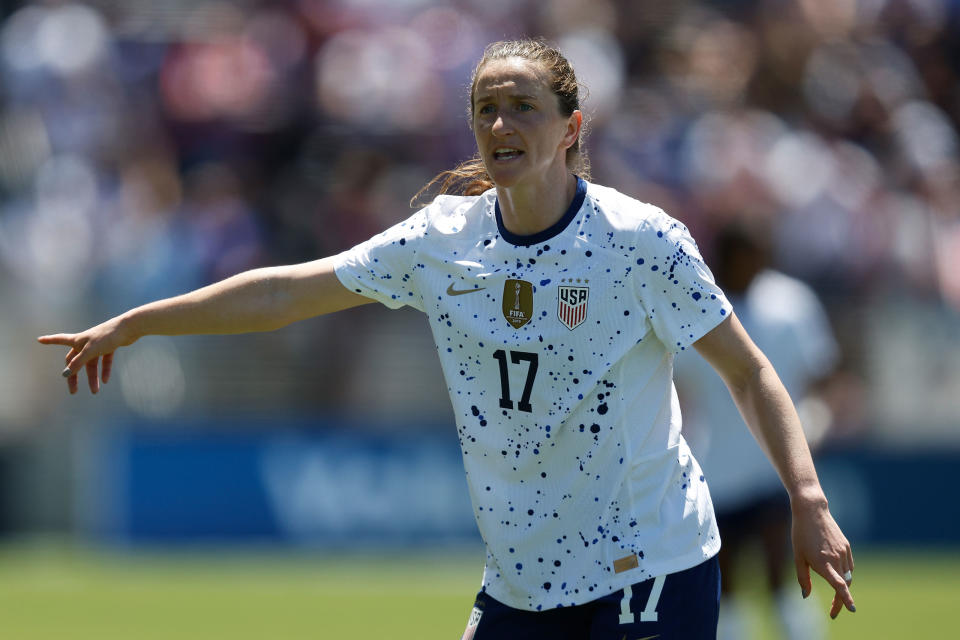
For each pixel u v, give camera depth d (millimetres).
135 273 46562
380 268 13867
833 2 57375
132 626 31203
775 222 49188
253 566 40125
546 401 13242
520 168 12898
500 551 13711
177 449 42500
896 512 42844
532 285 13188
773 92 54625
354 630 30703
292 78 54156
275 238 48969
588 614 13625
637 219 13055
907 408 43750
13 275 44094
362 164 49031
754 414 13281
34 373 43062
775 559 23703
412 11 55594
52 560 40875
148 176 51000
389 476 42531
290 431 42625
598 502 13328
